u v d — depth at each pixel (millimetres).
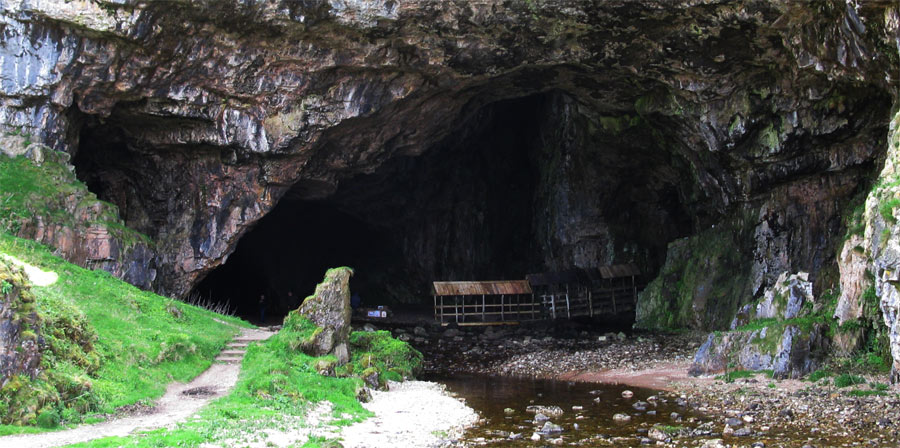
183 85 30547
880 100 27250
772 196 32594
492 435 16359
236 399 16828
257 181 33875
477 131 45125
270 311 46406
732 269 35094
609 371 27891
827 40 25000
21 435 12812
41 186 26484
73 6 27078
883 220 19406
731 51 28906
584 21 28828
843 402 18812
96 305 20859
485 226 49000
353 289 49875
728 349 25031
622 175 42812
